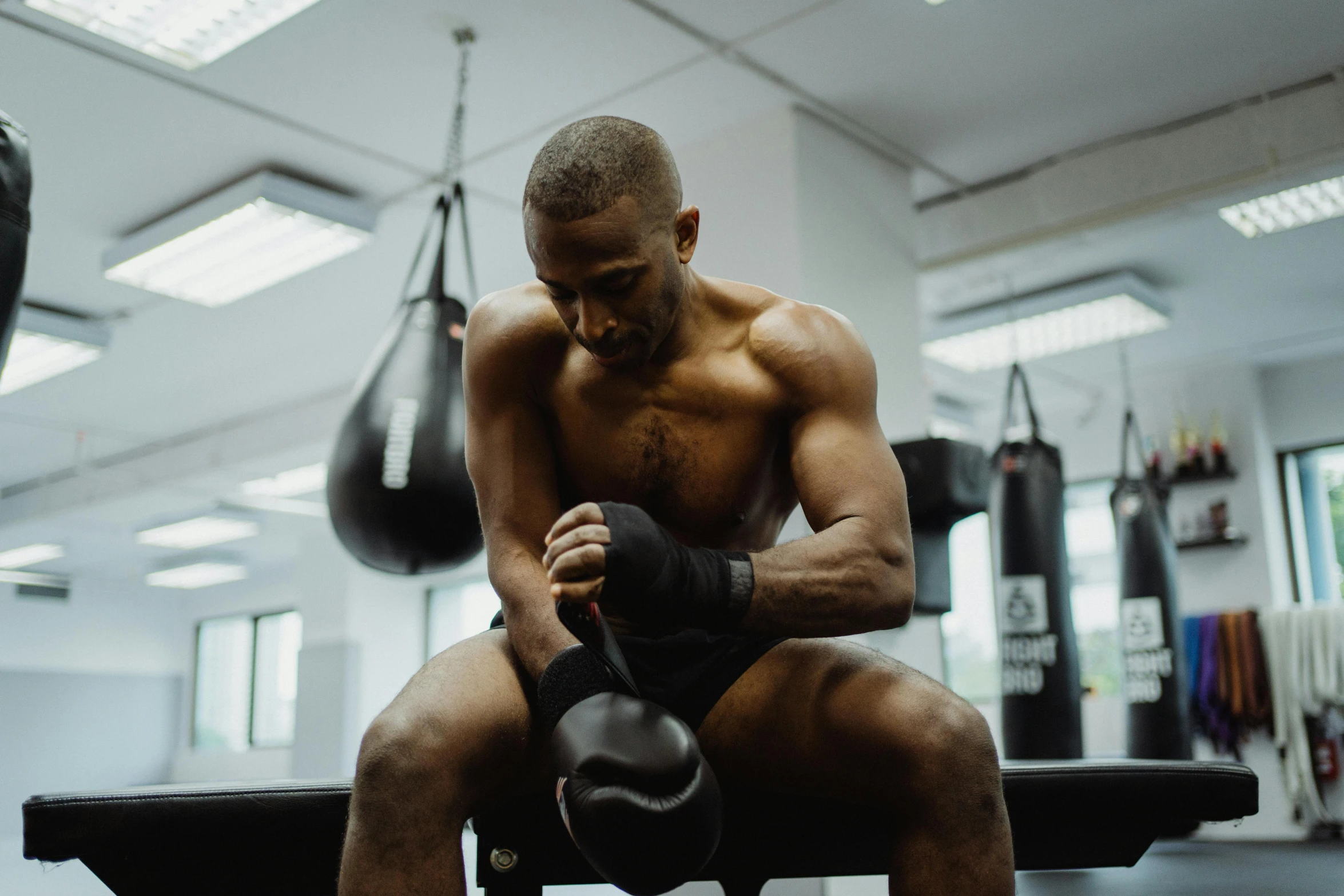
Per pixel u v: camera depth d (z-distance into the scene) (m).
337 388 6.80
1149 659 5.70
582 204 1.03
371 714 9.16
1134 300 5.24
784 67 3.72
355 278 5.25
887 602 1.12
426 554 2.88
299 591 9.65
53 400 6.78
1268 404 7.01
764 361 1.22
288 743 11.03
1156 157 4.18
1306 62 3.79
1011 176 4.48
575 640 1.11
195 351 6.08
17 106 3.82
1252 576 6.64
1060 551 4.73
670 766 0.93
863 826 1.33
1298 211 4.61
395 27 3.47
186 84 3.73
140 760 11.81
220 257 4.70
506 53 3.62
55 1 3.29
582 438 1.25
